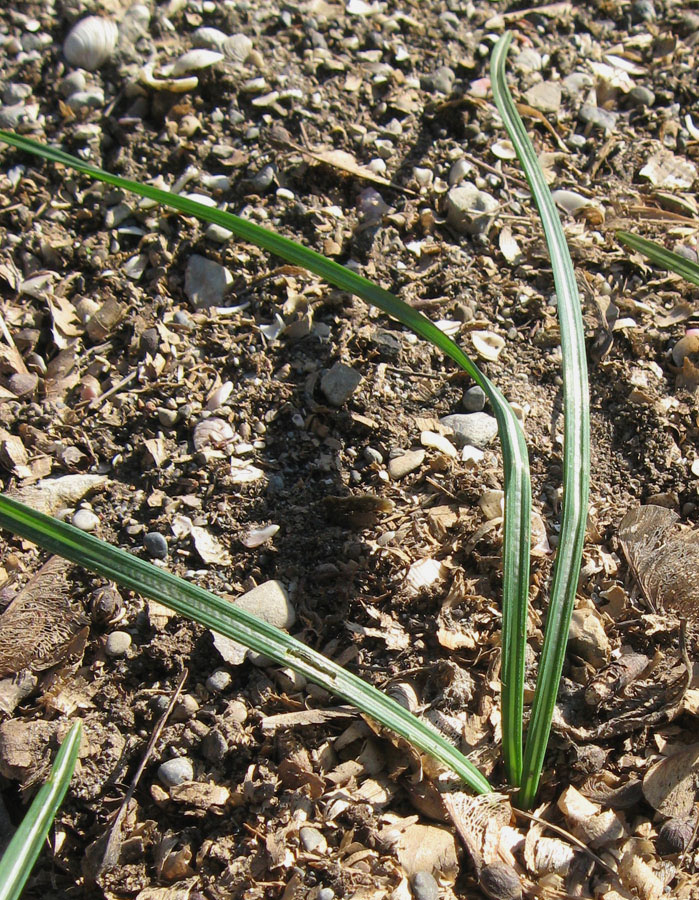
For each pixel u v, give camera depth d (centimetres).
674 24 31
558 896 16
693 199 27
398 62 28
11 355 23
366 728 18
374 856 16
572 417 17
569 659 19
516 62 29
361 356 23
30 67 27
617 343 24
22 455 22
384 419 22
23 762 18
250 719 18
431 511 21
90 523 21
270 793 17
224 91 27
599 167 27
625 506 21
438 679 18
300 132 27
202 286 24
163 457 22
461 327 24
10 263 25
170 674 19
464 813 17
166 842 17
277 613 19
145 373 23
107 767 18
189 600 15
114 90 27
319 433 22
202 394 23
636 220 26
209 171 26
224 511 21
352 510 21
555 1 31
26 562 20
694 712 18
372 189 26
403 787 17
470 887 16
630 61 30
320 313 24
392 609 19
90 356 24
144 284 25
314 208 25
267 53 28
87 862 17
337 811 17
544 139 28
